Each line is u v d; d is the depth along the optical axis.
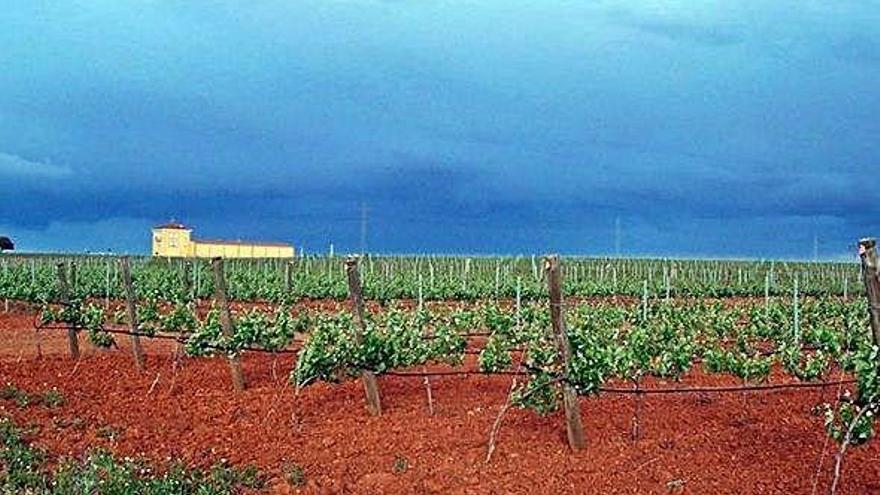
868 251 11.66
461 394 17.14
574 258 54.69
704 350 19.25
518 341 17.84
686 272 53.75
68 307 22.11
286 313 19.53
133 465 12.81
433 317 21.97
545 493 11.84
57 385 18.50
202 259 51.03
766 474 12.38
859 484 11.98
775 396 16.97
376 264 52.47
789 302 33.50
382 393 17.31
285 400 16.94
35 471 12.88
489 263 52.97
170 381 18.84
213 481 12.58
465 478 12.45
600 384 13.68
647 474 12.41
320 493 12.21
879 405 11.59
